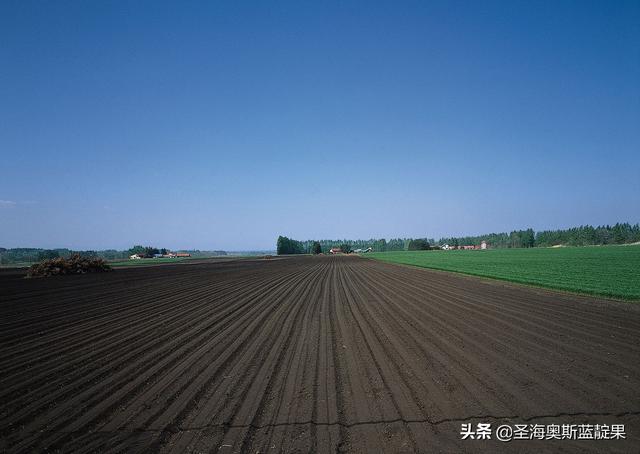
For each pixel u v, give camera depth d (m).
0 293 22.16
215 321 12.55
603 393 5.73
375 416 5.16
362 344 9.07
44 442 4.76
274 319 12.77
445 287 22.08
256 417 5.25
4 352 9.17
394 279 29.34
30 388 6.70
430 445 4.36
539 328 10.33
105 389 6.53
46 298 19.58
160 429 4.98
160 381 6.83
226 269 47.75
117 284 27.17
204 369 7.46
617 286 19.88
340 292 20.81
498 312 12.98
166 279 31.61
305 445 4.46
